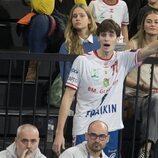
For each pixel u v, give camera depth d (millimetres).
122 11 19062
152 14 17016
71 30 16672
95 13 18984
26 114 17359
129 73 16719
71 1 19344
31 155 13984
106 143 14672
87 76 14742
